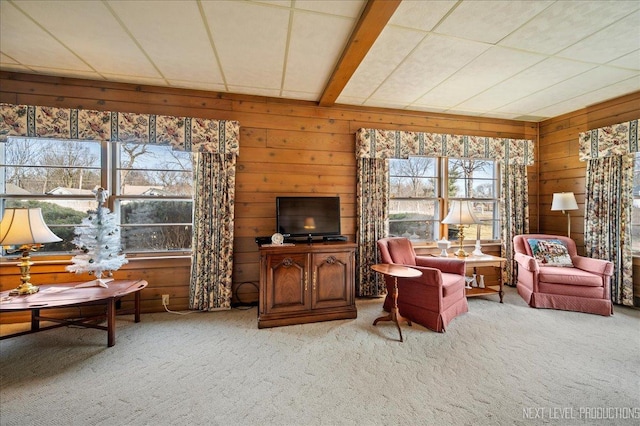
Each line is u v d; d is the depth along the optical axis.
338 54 2.37
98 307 2.85
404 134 3.56
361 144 3.40
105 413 1.57
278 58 2.43
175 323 2.72
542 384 1.81
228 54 2.37
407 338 2.43
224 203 3.07
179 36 2.12
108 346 2.28
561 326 2.64
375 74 2.73
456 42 2.21
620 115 3.25
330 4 1.78
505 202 3.90
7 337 2.22
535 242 3.47
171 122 2.94
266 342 2.36
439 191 3.88
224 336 2.47
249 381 1.85
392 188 3.77
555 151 3.94
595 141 3.36
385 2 1.68
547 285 3.09
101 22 1.96
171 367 2.00
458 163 3.97
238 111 3.18
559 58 2.45
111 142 2.97
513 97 3.28
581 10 1.85
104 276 2.89
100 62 2.51
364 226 3.47
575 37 2.15
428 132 3.75
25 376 1.89
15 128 2.62
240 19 1.92
